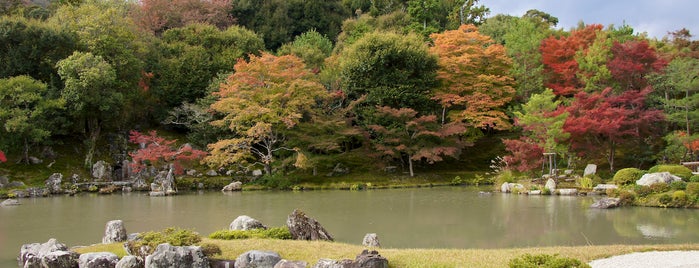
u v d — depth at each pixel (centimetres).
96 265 1284
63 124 3703
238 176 3847
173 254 1223
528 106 3388
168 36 5044
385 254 1293
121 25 4291
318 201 2867
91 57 3650
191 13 6272
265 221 2164
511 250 1336
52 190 3300
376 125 3859
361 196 3109
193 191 3503
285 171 3956
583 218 2167
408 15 6612
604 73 3981
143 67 4366
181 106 4431
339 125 3806
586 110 3488
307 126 3828
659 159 3578
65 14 4216
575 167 3678
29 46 3744
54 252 1323
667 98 3719
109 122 4153
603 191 2973
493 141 4709
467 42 4338
